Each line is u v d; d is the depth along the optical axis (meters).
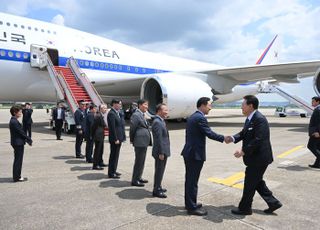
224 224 3.45
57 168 6.26
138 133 4.96
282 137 11.48
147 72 16.66
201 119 3.73
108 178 5.50
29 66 12.53
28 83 12.73
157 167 4.41
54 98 14.37
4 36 11.83
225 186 4.94
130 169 6.21
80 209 3.88
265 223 3.49
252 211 3.87
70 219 3.55
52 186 4.92
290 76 14.73
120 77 14.50
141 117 5.05
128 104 19.20
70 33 13.91
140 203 4.14
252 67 13.30
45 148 8.74
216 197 4.40
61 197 4.36
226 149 8.77
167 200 4.28
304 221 3.54
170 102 12.41
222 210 3.90
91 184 5.07
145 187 4.93
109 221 3.51
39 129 14.23
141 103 5.15
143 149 4.98
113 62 14.88
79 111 7.52
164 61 18.17
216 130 14.26
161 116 4.51
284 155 7.74
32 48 12.45
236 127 15.96
